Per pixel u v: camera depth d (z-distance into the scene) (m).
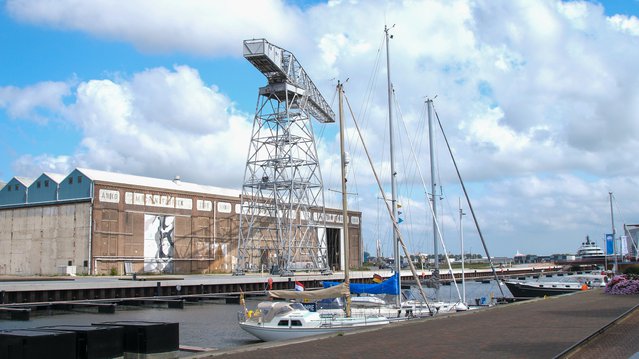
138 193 92.25
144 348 18.19
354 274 92.31
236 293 72.25
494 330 21.19
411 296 53.12
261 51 85.56
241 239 102.00
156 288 67.44
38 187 93.06
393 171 47.56
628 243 143.75
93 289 60.91
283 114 94.81
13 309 47.75
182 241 98.50
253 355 16.33
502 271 141.25
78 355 16.44
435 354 16.05
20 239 94.06
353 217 136.50
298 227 100.94
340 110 36.19
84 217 86.38
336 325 31.58
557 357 14.74
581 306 30.97
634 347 16.59
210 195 104.56
